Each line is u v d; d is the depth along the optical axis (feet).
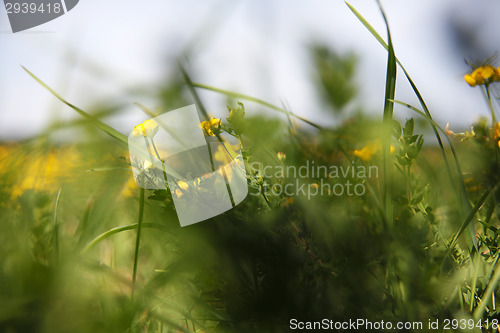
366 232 3.16
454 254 3.20
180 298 3.28
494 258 3.19
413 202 3.18
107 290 3.11
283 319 3.14
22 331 2.98
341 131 3.51
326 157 3.48
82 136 3.40
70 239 3.19
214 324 3.23
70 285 3.04
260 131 3.60
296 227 3.22
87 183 3.68
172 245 3.31
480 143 3.22
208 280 3.22
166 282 3.20
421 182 3.34
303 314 3.13
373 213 3.20
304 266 3.15
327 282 3.13
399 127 3.18
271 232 3.19
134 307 3.08
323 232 3.19
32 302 2.98
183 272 3.21
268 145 3.57
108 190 3.36
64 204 3.63
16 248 3.04
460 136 3.25
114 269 3.31
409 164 3.18
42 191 3.33
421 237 3.16
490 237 3.23
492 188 3.14
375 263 3.13
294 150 3.52
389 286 3.14
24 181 3.55
